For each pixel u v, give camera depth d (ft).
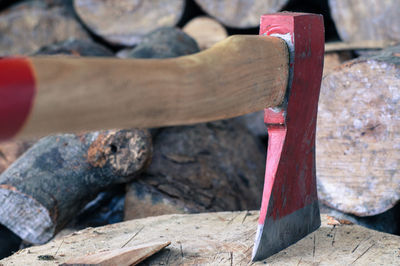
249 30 12.92
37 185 7.22
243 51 3.84
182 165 9.25
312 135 4.78
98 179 7.64
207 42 12.53
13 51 13.12
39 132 2.80
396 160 6.33
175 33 11.21
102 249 4.95
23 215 7.26
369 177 6.58
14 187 7.11
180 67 3.40
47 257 4.77
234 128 11.39
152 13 12.67
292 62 4.26
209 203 8.44
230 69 3.70
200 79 3.49
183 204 8.00
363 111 6.47
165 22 12.64
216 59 3.64
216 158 9.91
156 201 8.00
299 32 4.30
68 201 7.40
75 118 2.90
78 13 12.92
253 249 4.49
